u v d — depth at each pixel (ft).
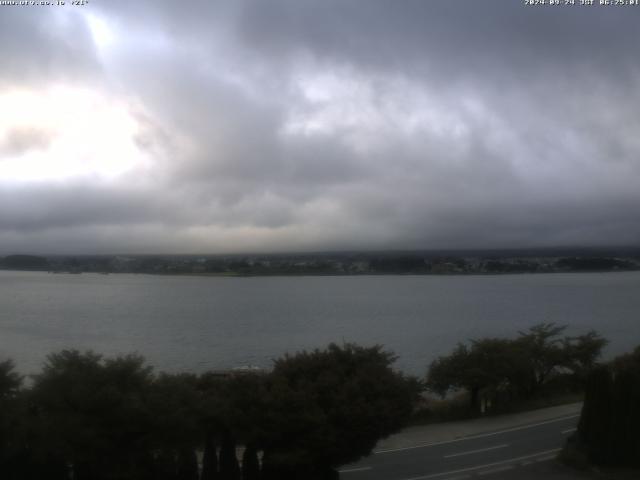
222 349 292.61
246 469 73.87
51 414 64.54
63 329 373.40
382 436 76.18
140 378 69.46
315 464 75.05
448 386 125.59
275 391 73.15
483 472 85.61
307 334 353.31
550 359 140.15
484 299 652.07
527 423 113.80
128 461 64.44
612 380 86.99
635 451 85.25
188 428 66.49
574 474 84.33
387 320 433.07
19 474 65.05
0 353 265.34
